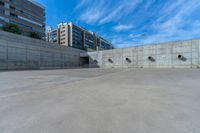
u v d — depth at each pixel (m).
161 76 9.22
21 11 50.88
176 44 19.59
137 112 2.79
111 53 28.48
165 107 3.04
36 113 2.85
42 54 24.73
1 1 44.34
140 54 23.83
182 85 5.70
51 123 2.37
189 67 18.31
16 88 5.68
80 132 2.06
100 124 2.30
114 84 6.32
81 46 91.12
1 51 17.95
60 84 6.66
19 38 20.56
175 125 2.21
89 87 5.70
